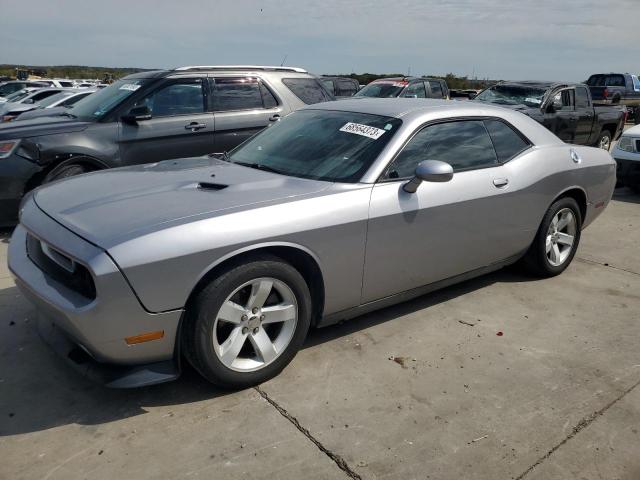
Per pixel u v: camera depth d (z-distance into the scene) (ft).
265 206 9.42
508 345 11.61
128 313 8.17
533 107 34.50
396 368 10.54
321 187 10.40
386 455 8.18
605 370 10.74
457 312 13.12
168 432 8.53
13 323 11.87
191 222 8.64
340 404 9.36
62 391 9.55
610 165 16.46
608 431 8.87
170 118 20.54
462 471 7.91
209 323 8.82
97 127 19.15
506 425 8.96
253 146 13.26
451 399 9.62
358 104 13.32
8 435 8.39
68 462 7.85
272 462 7.95
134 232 8.31
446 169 10.52
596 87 64.95
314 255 9.87
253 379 9.61
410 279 11.73
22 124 19.03
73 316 8.13
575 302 13.93
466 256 12.67
